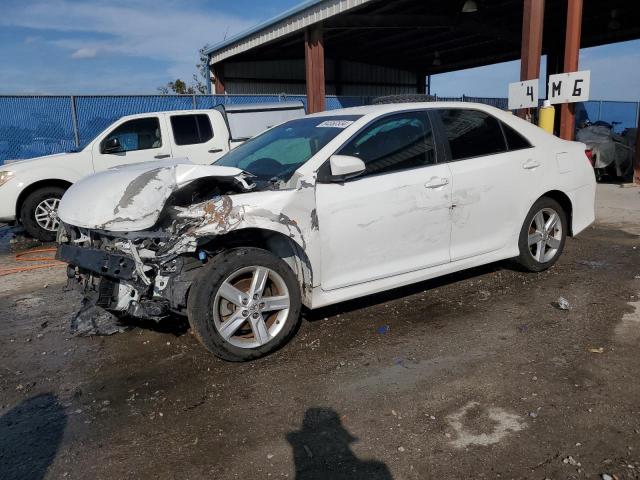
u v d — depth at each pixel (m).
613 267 5.72
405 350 3.92
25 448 2.94
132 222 3.60
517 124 5.20
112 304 3.92
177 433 3.02
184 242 3.50
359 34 18.55
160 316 3.74
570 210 5.54
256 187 3.94
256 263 3.74
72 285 4.41
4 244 8.80
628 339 3.93
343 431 2.97
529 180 5.09
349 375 3.59
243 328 3.91
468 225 4.70
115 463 2.78
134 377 3.71
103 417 3.22
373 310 4.70
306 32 14.20
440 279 5.45
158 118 9.77
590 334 4.04
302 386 3.47
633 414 3.00
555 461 2.64
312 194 3.89
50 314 5.07
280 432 2.99
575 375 3.45
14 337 4.51
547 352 3.78
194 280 3.60
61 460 2.82
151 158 9.58
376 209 4.13
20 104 12.05
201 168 3.76
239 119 10.55
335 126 4.39
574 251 6.44
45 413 3.29
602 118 21.28
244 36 16.56
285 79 22.31
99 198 3.84
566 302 4.54
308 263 3.91
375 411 3.15
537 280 5.33
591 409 3.06
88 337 4.43
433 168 4.47
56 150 12.54
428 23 15.60
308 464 2.71
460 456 2.71
